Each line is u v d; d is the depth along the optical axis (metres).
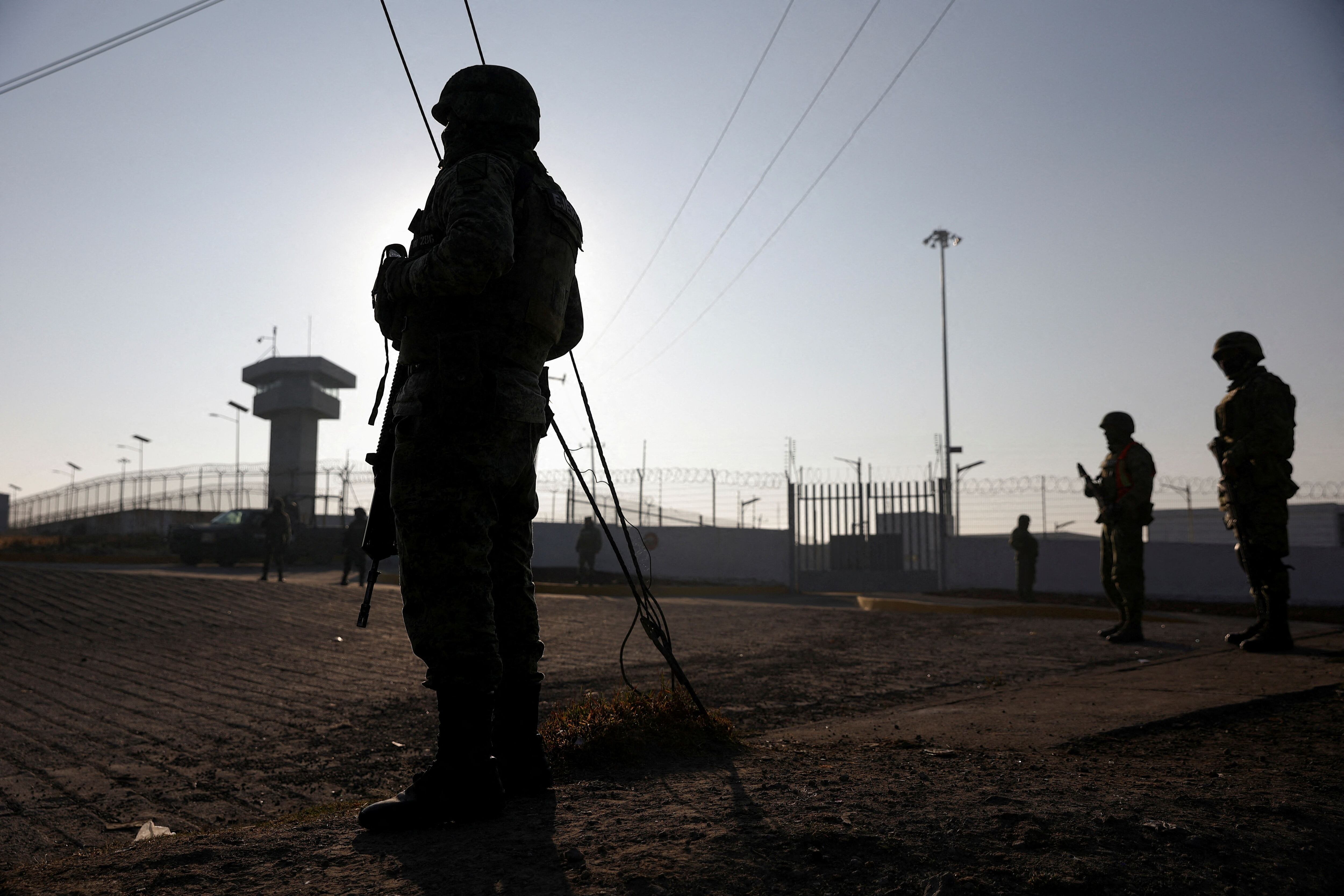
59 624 10.20
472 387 2.09
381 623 10.97
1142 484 8.38
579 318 2.55
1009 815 1.93
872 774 2.49
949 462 29.88
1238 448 7.06
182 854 1.85
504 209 2.05
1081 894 1.56
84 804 3.70
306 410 52.34
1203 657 6.72
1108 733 3.57
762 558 29.05
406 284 2.11
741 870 1.65
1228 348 7.23
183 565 24.78
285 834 2.01
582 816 2.08
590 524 21.03
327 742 4.78
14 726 5.23
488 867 1.71
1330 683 4.87
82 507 36.53
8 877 1.75
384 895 1.58
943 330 30.88
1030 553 16.00
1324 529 33.09
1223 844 1.79
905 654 7.95
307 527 26.09
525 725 2.39
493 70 2.34
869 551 23.52
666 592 20.95
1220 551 20.75
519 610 2.41
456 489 2.08
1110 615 12.95
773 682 6.27
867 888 1.58
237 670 7.37
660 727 3.09
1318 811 2.06
